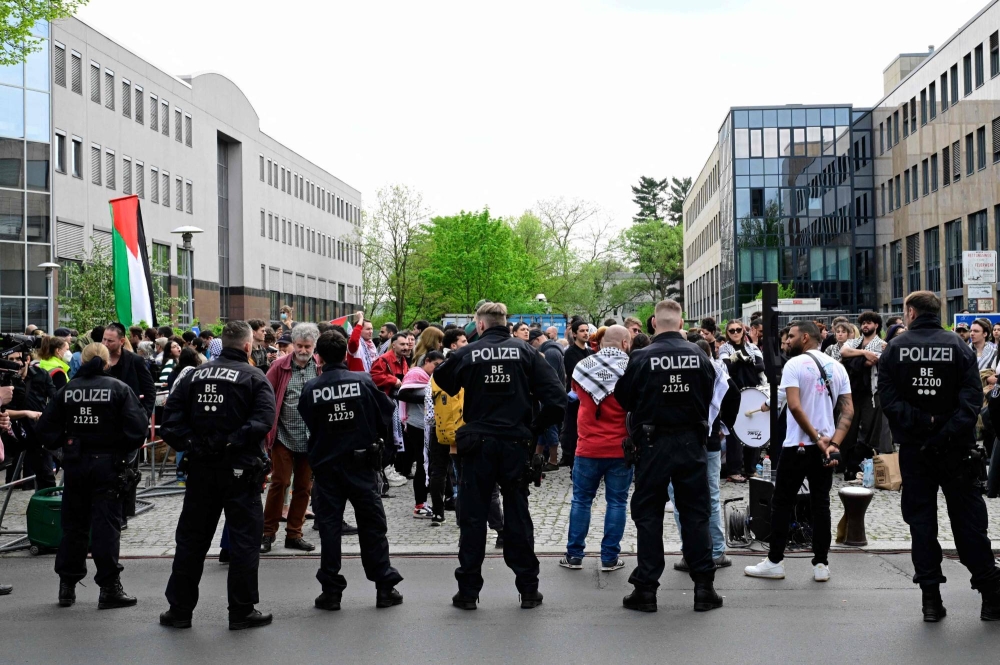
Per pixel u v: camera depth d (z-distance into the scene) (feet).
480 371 24.20
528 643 20.88
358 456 23.98
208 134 201.16
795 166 204.33
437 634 21.70
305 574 28.14
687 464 23.45
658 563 23.53
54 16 69.97
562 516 36.11
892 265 192.54
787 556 28.96
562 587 26.02
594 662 19.52
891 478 40.29
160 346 54.65
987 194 142.72
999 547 29.91
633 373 24.14
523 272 239.71
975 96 146.92
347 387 24.16
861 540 30.01
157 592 26.23
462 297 229.86
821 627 21.74
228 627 22.57
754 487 30.09
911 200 179.32
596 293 301.84
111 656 20.42
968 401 22.08
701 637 21.09
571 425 47.85
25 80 132.87
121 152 160.25
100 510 24.47
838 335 43.86
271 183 243.19
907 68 228.43
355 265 328.29
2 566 29.78
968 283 73.20
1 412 30.99
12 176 131.34
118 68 159.74
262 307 234.38
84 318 114.73
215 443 22.56
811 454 25.31
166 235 178.91
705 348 36.83
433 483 34.68
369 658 20.02
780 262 203.82
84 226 146.61
